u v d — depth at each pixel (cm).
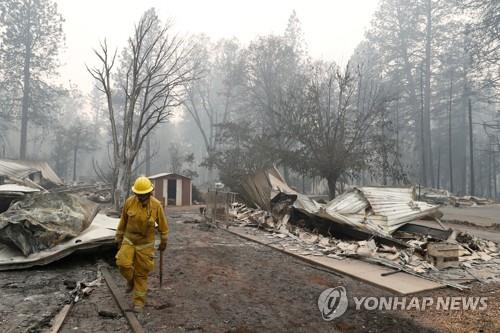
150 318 473
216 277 686
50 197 787
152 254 503
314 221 1205
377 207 1159
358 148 2503
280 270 763
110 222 918
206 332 441
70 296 551
